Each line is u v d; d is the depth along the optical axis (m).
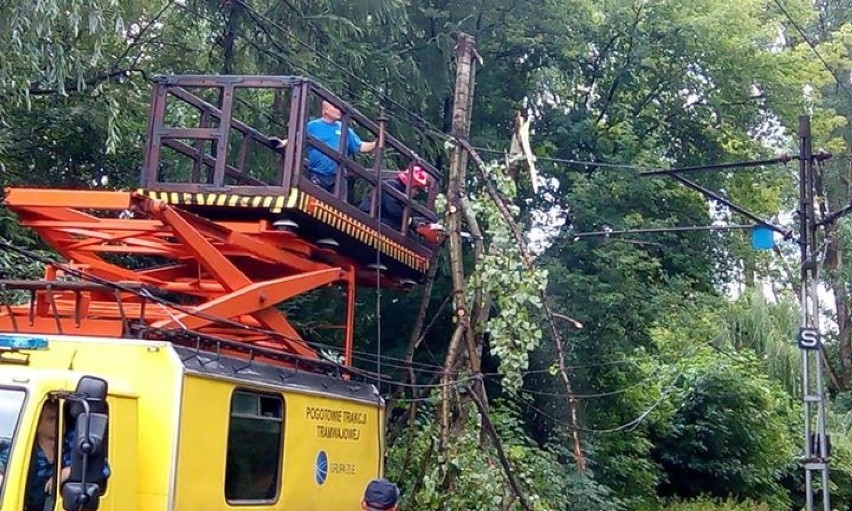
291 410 8.88
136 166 16.91
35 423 6.48
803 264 18.03
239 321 9.64
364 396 10.21
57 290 8.42
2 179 15.55
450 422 13.08
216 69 17.17
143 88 16.59
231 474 8.09
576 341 19.64
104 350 7.63
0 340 7.71
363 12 17.38
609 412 22.88
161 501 7.32
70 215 9.57
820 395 17.72
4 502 6.31
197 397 7.66
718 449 26.36
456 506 12.70
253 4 16.66
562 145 21.09
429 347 18.83
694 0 22.67
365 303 18.59
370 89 16.50
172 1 16.23
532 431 20.78
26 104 13.26
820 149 25.78
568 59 21.69
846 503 29.44
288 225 10.18
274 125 15.95
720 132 22.77
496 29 20.77
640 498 23.08
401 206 12.25
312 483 9.14
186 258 10.30
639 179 20.14
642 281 20.75
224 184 10.53
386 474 13.17
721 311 25.73
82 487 6.32
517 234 13.24
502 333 13.12
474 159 13.73
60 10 11.79
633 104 22.73
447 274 18.06
